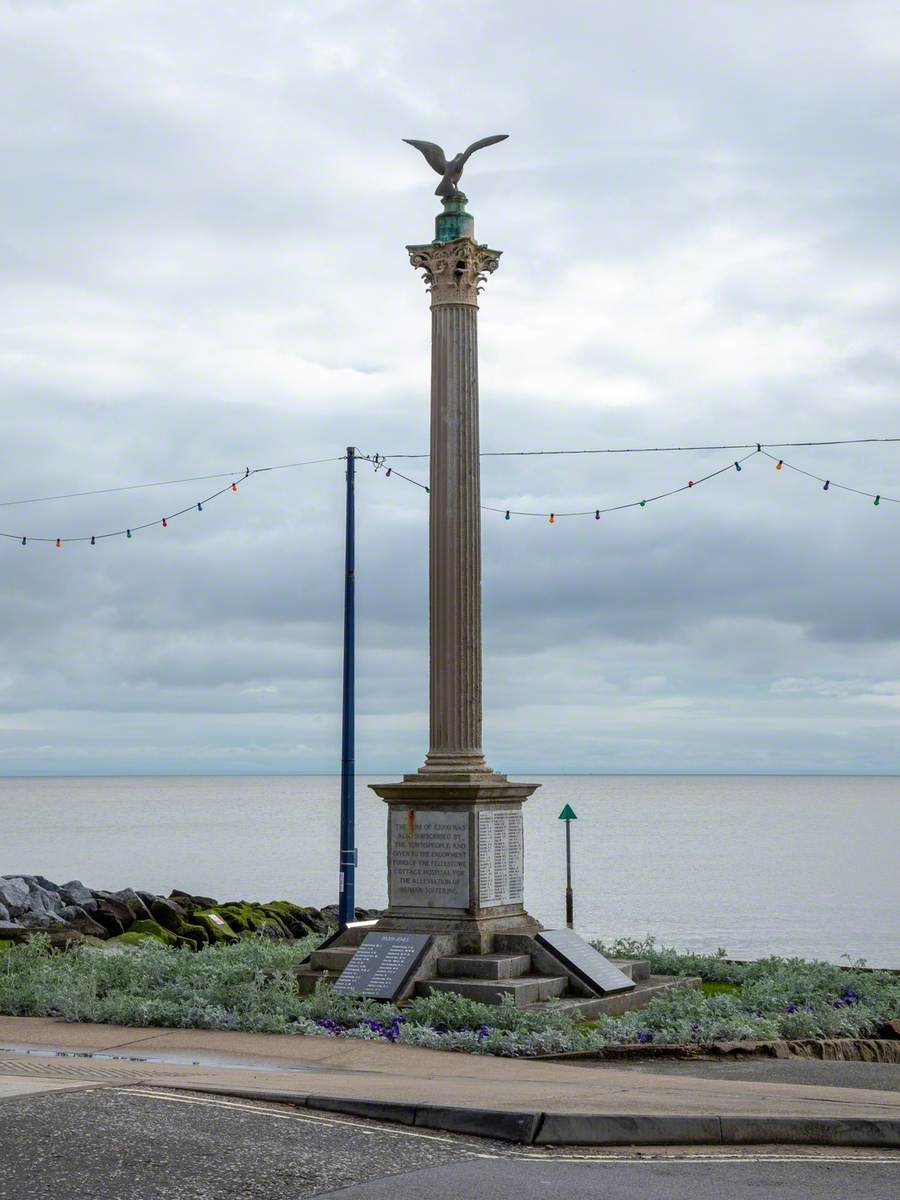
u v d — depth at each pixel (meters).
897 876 70.69
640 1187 9.71
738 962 23.89
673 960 23.27
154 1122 10.80
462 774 20.27
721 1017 17.78
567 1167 10.30
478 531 21.27
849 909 53.12
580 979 19.39
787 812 190.50
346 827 27.62
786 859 85.19
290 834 122.31
